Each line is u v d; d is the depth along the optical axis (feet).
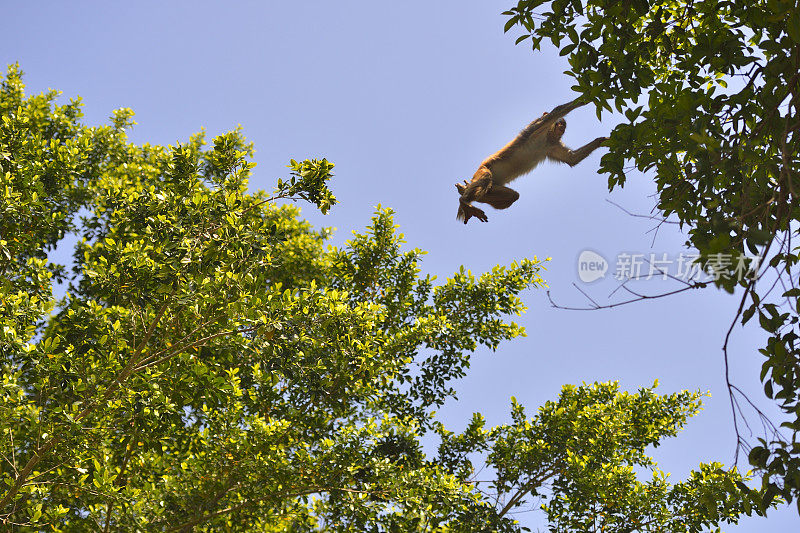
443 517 34.06
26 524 24.58
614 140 17.60
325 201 33.60
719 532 37.93
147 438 26.11
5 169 31.76
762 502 13.15
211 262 30.12
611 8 17.02
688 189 16.81
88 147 35.86
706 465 39.75
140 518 26.63
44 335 32.91
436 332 38.06
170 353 28.25
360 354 33.06
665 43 17.81
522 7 17.53
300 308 29.99
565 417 43.11
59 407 23.98
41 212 30.68
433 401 40.04
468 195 26.68
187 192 34.01
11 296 25.67
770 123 15.06
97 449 26.89
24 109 40.63
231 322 27.99
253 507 31.07
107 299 30.50
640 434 44.62
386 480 31.78
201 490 31.01
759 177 14.79
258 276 31.09
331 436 34.50
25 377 28.96
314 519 33.45
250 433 30.63
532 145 29.43
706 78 19.13
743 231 13.35
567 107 28.35
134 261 28.37
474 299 41.09
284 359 29.94
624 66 17.21
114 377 26.43
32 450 25.91
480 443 42.57
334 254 43.01
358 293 41.86
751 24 16.19
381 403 38.63
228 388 26.81
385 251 42.11
